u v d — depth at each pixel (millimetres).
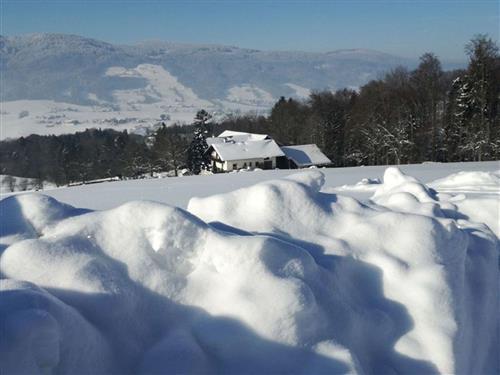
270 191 4086
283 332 2713
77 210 3465
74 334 2367
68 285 2689
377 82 52719
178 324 2801
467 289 3814
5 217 3250
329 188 12336
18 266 2758
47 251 2836
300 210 4051
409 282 3381
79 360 2352
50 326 2203
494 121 36781
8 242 3045
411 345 3119
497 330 3926
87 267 2791
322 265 3381
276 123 56625
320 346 2756
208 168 48375
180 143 51344
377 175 18594
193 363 2541
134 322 2727
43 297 2350
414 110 44344
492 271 4352
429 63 47531
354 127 46562
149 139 61625
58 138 68562
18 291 2352
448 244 3734
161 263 3049
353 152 46969
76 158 57875
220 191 15359
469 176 10383
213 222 3947
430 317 3238
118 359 2547
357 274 3490
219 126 77625
